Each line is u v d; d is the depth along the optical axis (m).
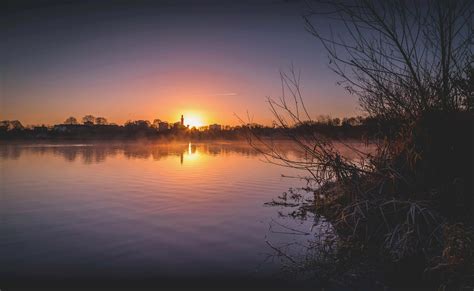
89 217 8.66
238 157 27.67
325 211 8.42
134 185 13.51
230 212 9.16
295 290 4.86
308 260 5.88
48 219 8.50
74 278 5.18
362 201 6.61
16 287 4.92
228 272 5.44
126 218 8.59
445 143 6.56
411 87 6.88
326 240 6.62
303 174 16.42
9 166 20.34
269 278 5.13
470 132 6.44
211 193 11.84
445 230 5.34
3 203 10.23
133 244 6.72
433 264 5.16
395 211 6.25
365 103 7.82
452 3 6.41
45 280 5.14
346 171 7.76
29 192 11.97
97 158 26.47
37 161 23.67
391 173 7.03
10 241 6.87
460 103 6.60
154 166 20.55
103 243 6.75
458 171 6.45
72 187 13.05
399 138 7.30
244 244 6.70
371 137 8.30
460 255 4.73
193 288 4.84
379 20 6.70
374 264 5.63
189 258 5.96
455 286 4.57
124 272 5.45
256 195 11.45
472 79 6.46
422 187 6.64
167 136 103.25
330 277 5.25
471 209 6.08
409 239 5.66
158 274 5.34
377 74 7.11
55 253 6.25
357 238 6.52
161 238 7.05
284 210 9.32
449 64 6.57
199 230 7.59
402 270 5.32
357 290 4.78
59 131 102.38
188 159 25.75
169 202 10.38
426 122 6.73
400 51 6.72
